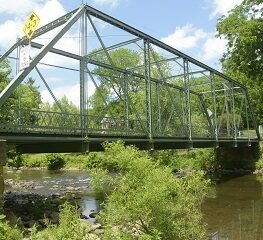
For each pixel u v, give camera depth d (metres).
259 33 26.44
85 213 15.58
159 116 25.53
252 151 37.28
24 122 15.35
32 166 44.62
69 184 27.36
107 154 9.52
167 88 26.47
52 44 14.32
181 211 8.38
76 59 17.94
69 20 15.39
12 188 25.27
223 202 19.08
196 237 8.56
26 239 9.95
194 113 43.53
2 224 7.96
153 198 7.87
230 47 28.12
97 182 8.98
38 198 19.52
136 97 34.78
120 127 20.59
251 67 28.73
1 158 10.94
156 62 23.64
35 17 13.38
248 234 12.87
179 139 23.94
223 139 31.98
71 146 16.61
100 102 35.62
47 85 16.62
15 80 12.85
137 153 9.53
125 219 7.99
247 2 27.28
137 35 20.16
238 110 48.25
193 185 8.87
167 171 8.95
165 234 8.04
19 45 18.23
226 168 36.12
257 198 20.31
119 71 22.02
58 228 6.93
